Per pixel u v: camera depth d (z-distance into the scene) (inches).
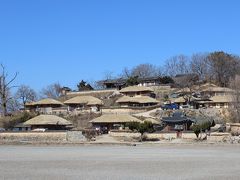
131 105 6348.4
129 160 1923.0
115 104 6752.0
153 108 6072.8
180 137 4119.1
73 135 4148.6
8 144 3644.2
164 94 7534.5
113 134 4421.8
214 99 6250.0
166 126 4906.5
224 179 1254.3
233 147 3235.7
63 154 2351.1
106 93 7780.5
